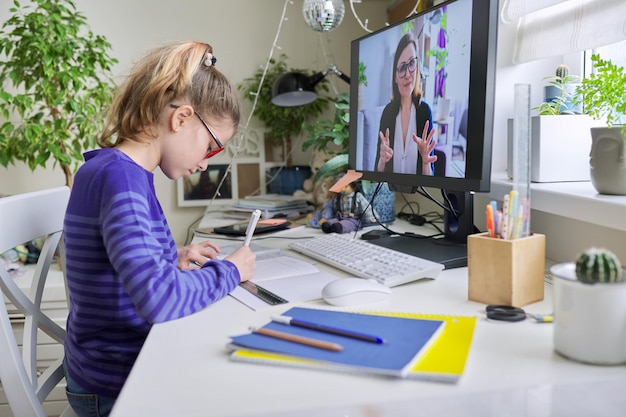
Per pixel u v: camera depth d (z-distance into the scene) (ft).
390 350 2.18
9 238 3.45
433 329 2.41
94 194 3.04
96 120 6.83
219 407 1.86
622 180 3.25
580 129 3.99
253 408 1.85
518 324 2.57
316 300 3.02
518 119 2.77
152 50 3.54
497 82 4.89
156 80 3.31
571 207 3.42
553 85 4.34
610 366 2.11
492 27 3.21
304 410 1.83
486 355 2.23
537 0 4.29
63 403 6.49
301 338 2.31
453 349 2.23
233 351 2.32
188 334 2.56
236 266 3.35
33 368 3.58
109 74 7.98
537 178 4.02
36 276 3.86
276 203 6.96
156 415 1.82
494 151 4.95
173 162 3.49
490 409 1.83
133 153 3.40
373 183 5.53
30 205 3.70
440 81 3.65
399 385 1.99
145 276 2.73
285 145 8.38
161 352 2.35
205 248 4.17
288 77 6.81
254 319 2.75
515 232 2.79
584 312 2.11
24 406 3.22
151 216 3.28
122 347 3.12
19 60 6.54
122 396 1.95
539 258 2.85
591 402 1.86
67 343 3.36
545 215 4.11
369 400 1.89
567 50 4.18
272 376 2.08
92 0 7.96
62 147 6.83
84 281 3.10
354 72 4.92
